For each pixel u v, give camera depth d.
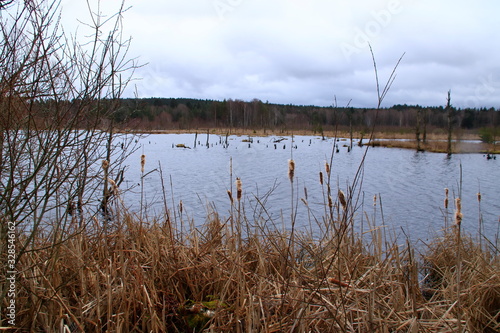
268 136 62.03
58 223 3.60
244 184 16.14
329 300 3.37
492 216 11.52
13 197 3.71
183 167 21.88
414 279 3.93
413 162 27.19
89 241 4.41
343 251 4.30
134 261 4.07
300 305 3.24
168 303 3.64
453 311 3.64
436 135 56.56
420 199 13.92
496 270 4.25
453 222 6.65
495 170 23.12
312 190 14.60
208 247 4.36
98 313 3.09
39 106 3.91
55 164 3.56
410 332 3.05
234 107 82.62
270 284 3.70
